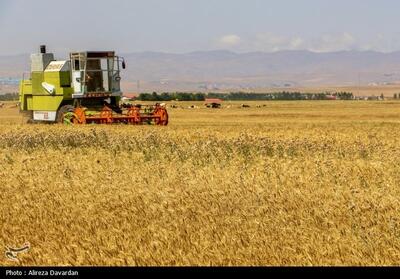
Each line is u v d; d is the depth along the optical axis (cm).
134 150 3862
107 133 4772
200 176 2653
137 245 1611
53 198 2234
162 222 1858
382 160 3309
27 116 6706
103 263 1498
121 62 6406
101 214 1986
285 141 4297
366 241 1608
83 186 2466
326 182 2517
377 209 2002
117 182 2541
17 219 1927
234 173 2731
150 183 2517
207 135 4891
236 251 1561
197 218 1902
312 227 1775
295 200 2152
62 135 4531
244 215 1936
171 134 4850
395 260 1502
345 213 1939
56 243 1658
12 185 2541
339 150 3809
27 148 4059
